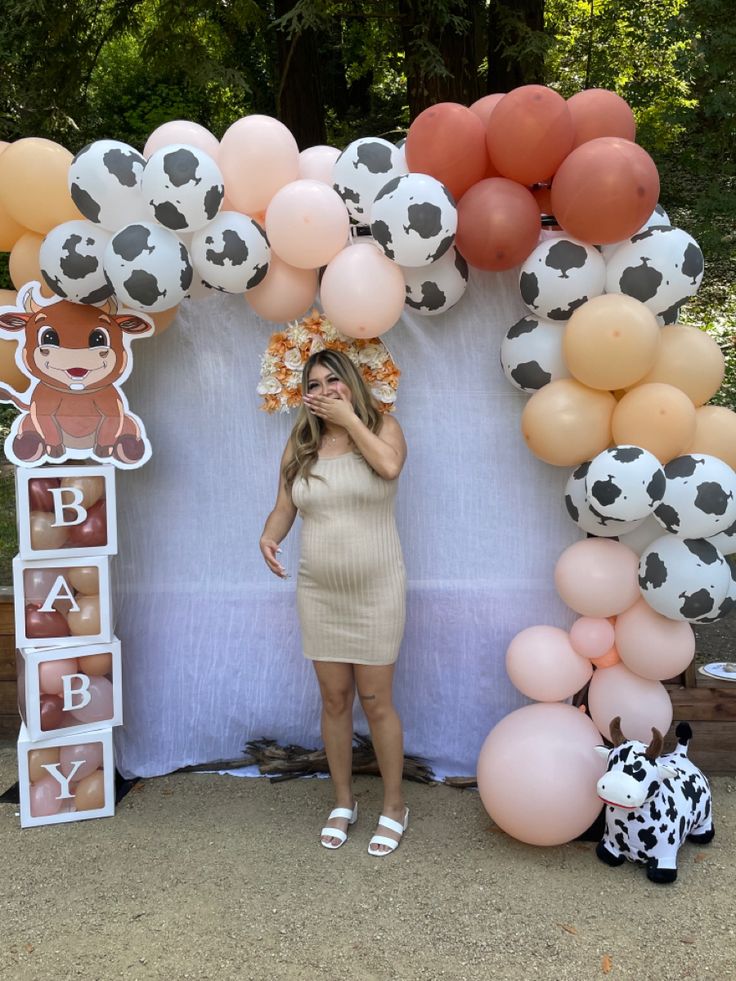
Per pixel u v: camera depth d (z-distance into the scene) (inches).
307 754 149.5
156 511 147.5
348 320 122.6
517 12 331.9
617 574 125.9
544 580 145.5
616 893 115.3
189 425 145.6
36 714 132.3
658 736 117.0
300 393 136.6
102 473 132.7
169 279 117.2
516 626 146.3
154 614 149.7
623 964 101.6
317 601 123.3
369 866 122.0
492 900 113.8
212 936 106.9
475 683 147.6
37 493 131.1
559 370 126.5
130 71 525.0
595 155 114.0
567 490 129.4
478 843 128.3
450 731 148.8
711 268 450.0
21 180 121.0
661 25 342.3
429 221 113.5
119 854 125.6
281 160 122.8
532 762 120.3
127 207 117.3
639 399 119.6
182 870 121.3
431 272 124.3
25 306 128.1
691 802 120.2
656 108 362.0
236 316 143.0
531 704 142.8
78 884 118.0
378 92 581.9
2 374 131.8
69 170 117.2
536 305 123.3
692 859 123.3
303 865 122.3
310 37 377.4
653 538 128.3
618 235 117.3
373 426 123.8
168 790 146.1
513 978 99.5
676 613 120.6
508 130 116.0
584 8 372.8
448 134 118.0
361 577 121.0
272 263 128.2
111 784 136.7
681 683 145.9
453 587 145.9
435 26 323.0
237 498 147.3
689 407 119.4
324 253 123.2
